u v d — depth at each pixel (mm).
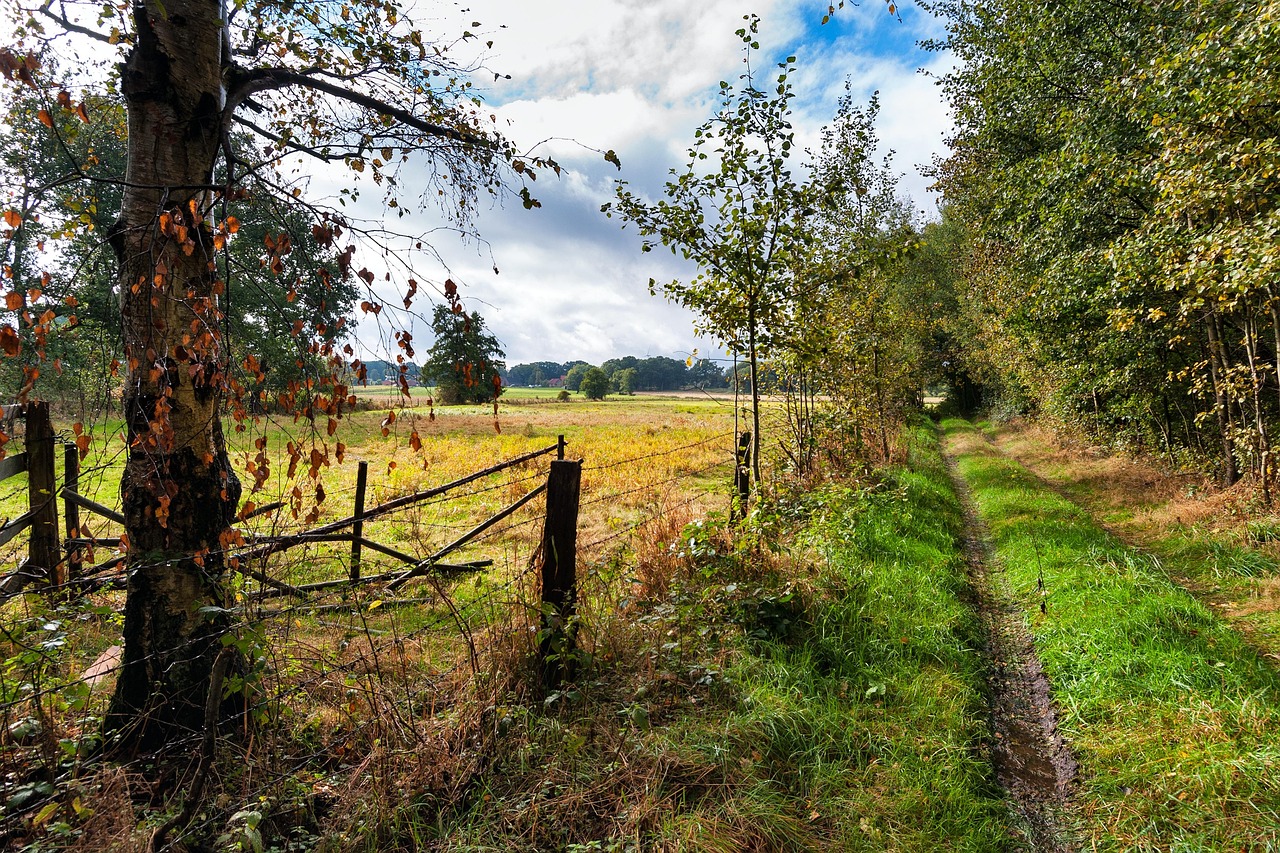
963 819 3162
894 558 7008
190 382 2945
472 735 3105
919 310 27266
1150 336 10875
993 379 28266
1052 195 10945
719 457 17516
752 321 6785
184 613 3031
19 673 2762
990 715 4379
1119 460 13695
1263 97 6008
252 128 3740
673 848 2602
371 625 5113
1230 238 6238
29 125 2990
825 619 4902
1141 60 8898
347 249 2445
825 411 11188
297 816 2664
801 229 6551
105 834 2191
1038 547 7781
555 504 3646
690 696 3746
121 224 2809
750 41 5891
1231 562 6676
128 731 2828
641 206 6523
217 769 2805
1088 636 5039
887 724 3840
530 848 2600
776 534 6098
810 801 3127
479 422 33219
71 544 4566
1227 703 3902
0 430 2086
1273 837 2861
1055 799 3527
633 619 4480
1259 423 8281
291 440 2572
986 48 13039
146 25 2812
